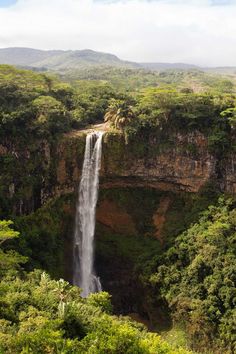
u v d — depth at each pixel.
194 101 56.28
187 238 50.22
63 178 53.94
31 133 50.62
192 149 55.44
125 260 55.91
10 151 49.44
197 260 46.28
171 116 55.88
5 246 42.03
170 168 56.78
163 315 47.31
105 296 36.16
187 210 56.19
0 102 53.38
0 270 35.81
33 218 49.91
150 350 25.12
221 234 47.81
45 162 51.47
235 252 46.31
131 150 56.09
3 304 28.42
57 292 31.31
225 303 42.38
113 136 55.44
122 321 35.72
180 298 44.88
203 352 41.44
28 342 22.34
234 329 40.28
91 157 55.41
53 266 47.50
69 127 57.03
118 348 23.19
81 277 55.47
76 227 55.72
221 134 53.75
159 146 56.31
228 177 54.25
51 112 53.75
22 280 34.91
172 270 48.03
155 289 48.25
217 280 44.00
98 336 23.86
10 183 47.72
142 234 56.97
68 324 26.47
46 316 27.25
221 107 55.59
